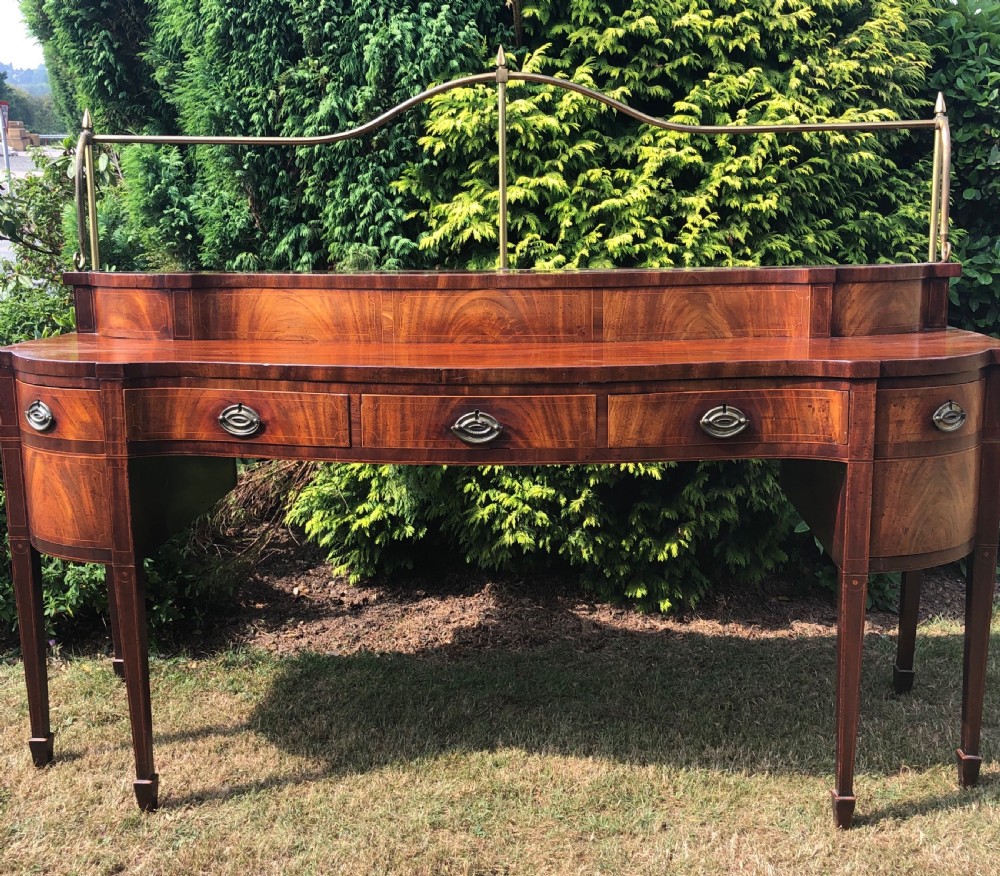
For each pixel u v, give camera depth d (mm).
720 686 2924
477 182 3406
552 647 3283
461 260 3539
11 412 2250
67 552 2156
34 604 2338
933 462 2029
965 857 1984
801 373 1994
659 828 2115
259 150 3498
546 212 3426
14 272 3896
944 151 2525
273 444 2061
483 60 3434
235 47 3490
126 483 2068
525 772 2369
